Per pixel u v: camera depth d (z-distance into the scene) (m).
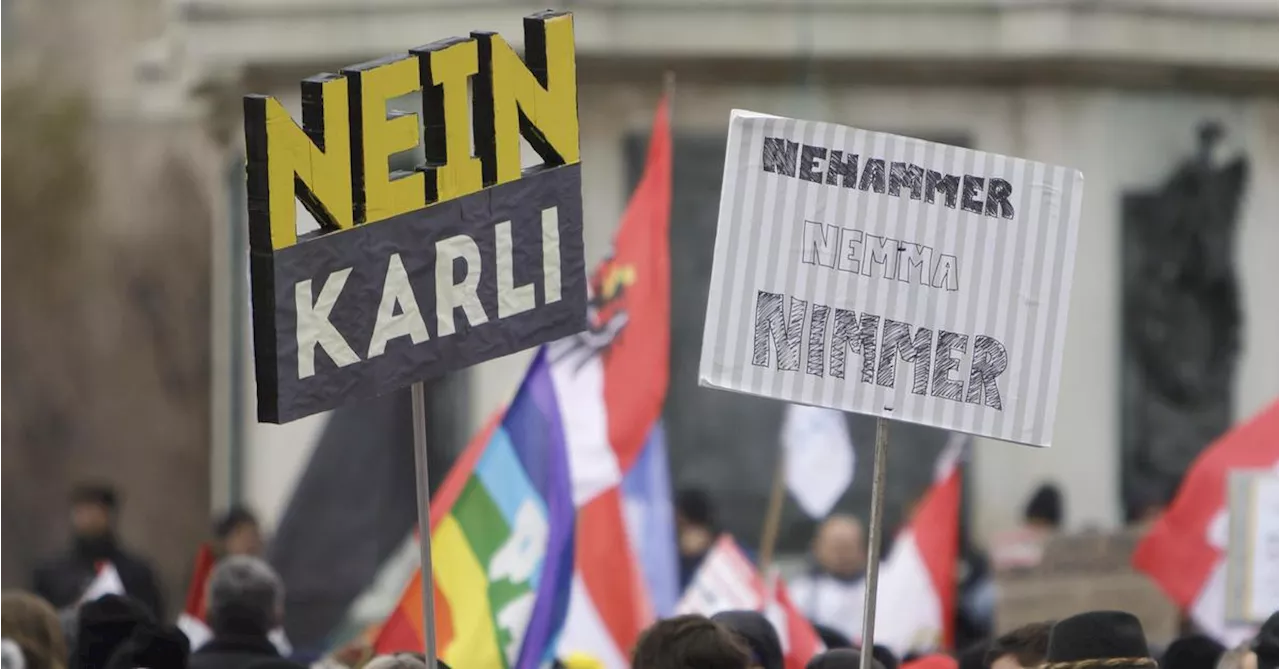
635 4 43.53
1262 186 46.41
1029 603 27.03
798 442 34.28
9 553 62.47
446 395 43.50
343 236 14.03
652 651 15.11
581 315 14.99
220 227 51.06
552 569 21.00
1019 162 15.31
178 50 52.78
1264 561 22.28
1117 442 45.50
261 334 13.81
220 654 19.47
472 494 21.00
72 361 62.53
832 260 15.14
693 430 44.09
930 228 15.23
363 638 29.98
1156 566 23.73
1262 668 16.80
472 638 20.72
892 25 44.28
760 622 17.83
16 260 61.09
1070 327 45.28
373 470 42.19
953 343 15.27
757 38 44.09
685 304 44.41
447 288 14.46
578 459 21.45
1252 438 23.28
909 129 45.00
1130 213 45.53
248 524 35.12
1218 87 45.97
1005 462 44.47
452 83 14.46
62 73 60.62
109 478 62.56
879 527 15.02
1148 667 15.23
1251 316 46.38
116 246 61.88
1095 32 44.38
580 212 14.95
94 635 18.39
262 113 13.69
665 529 22.36
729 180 15.08
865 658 14.80
